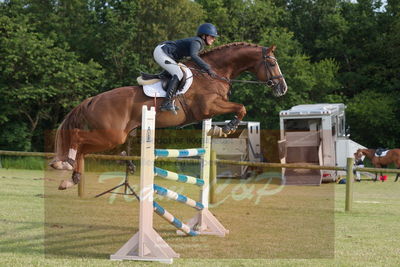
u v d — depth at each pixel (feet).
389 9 121.80
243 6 110.73
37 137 107.14
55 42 103.86
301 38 134.10
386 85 115.34
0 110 95.09
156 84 20.30
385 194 46.21
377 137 108.17
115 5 103.55
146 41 103.55
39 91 91.66
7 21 94.53
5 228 21.97
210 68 20.44
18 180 47.91
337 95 109.50
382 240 21.30
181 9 102.83
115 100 19.90
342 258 17.62
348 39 126.11
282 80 21.68
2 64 92.07
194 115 20.67
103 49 103.55
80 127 19.84
